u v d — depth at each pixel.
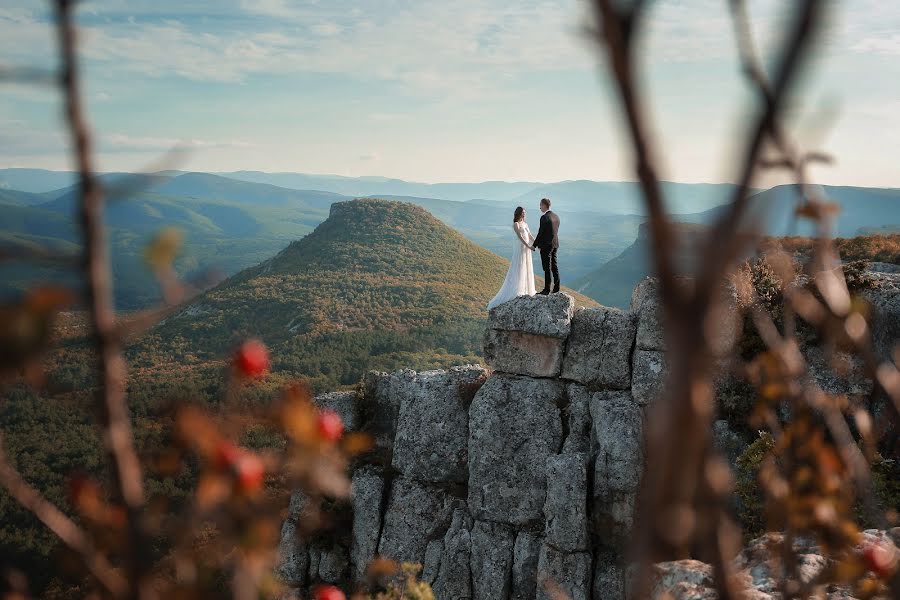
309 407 0.98
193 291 0.78
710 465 0.61
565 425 15.02
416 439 16.36
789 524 1.82
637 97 0.48
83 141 0.71
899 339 12.16
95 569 0.84
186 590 0.83
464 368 16.92
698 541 0.68
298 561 15.66
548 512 14.07
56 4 0.67
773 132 0.50
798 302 1.09
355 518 16.02
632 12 0.47
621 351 14.87
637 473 13.89
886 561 1.78
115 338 0.76
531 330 15.38
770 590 4.17
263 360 0.95
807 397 1.74
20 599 0.80
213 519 0.87
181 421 0.87
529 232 16.81
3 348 0.64
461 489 15.98
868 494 1.79
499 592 14.50
